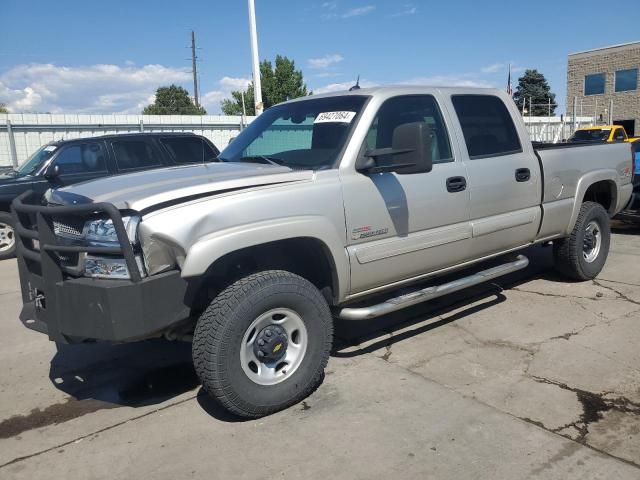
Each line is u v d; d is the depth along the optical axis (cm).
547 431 329
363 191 389
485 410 354
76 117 1831
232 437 335
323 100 450
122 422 361
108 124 1891
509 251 521
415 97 446
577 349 445
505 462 300
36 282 362
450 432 331
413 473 293
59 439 343
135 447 330
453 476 290
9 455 327
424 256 432
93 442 337
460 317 527
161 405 383
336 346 469
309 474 296
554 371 407
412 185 418
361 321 527
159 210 321
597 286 610
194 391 403
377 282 410
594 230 622
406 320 525
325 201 370
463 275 530
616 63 4166
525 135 525
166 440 336
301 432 337
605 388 380
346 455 311
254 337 348
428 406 362
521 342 463
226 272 373
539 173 526
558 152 552
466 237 460
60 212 327
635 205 850
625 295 577
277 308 350
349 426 341
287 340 359
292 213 355
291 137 438
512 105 524
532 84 5731
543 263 705
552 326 496
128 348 491
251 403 341
